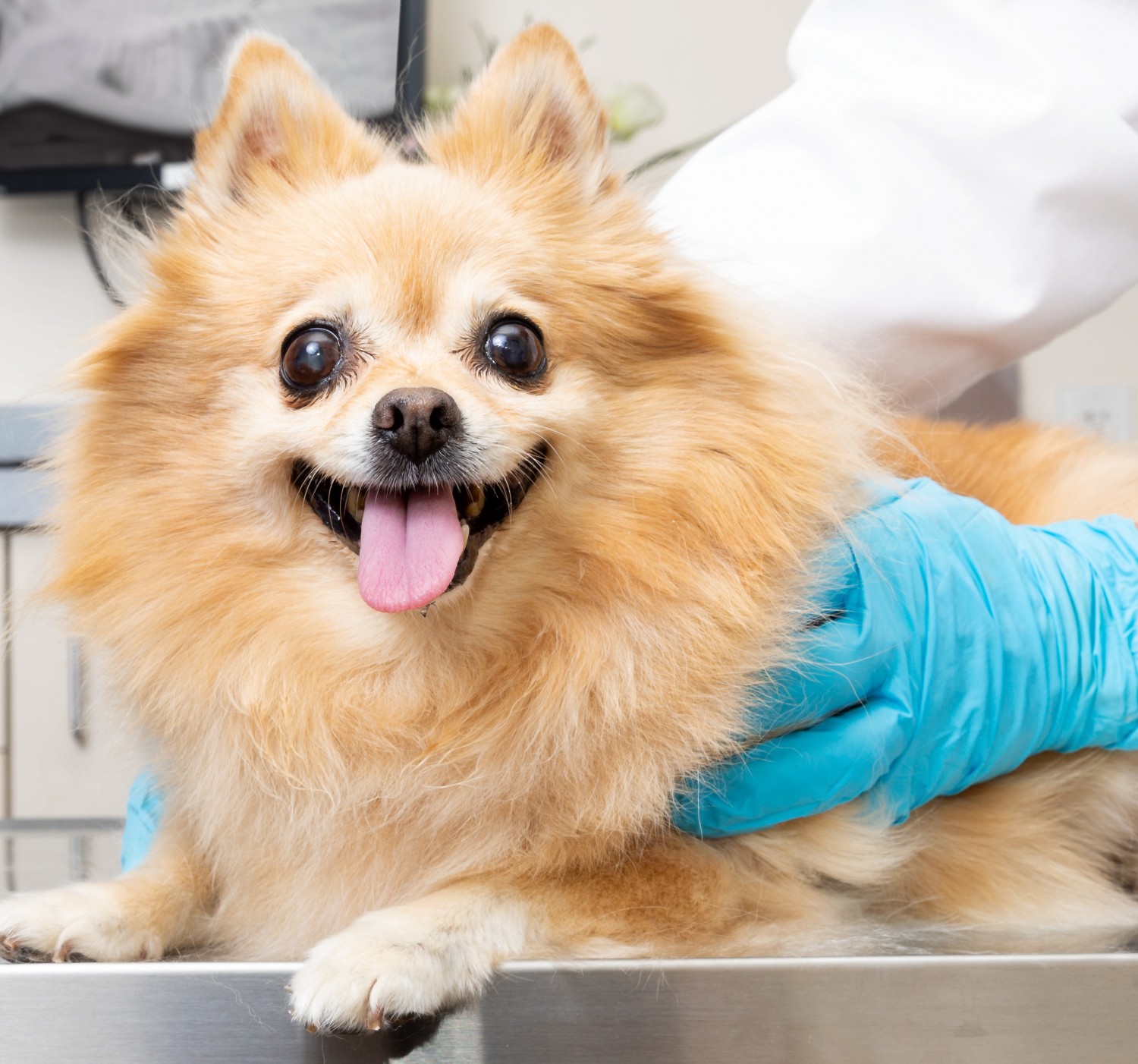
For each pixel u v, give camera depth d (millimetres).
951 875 498
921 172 586
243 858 464
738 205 617
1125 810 534
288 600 457
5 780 870
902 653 466
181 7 895
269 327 455
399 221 462
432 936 406
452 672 452
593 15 980
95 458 468
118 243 505
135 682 465
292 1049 385
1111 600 507
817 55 650
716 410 469
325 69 872
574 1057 390
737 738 454
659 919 433
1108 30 595
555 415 451
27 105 906
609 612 455
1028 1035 390
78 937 437
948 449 602
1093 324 966
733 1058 388
